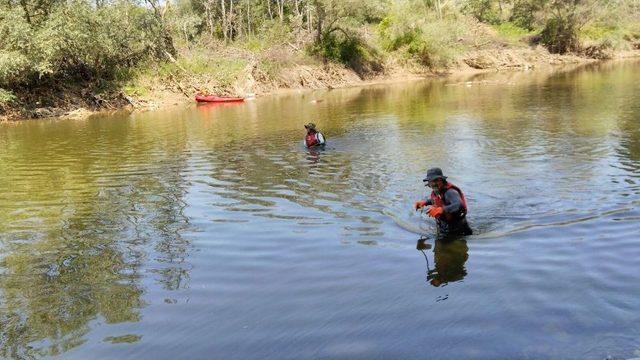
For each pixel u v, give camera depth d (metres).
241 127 21.52
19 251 8.46
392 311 5.96
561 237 7.98
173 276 7.22
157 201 11.01
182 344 5.48
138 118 26.62
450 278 6.76
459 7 67.00
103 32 32.03
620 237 7.83
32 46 27.72
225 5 54.28
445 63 52.25
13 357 5.41
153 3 36.50
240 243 8.34
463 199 8.27
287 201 10.57
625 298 5.95
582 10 59.78
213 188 11.85
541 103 25.28
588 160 12.93
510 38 63.19
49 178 13.55
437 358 5.00
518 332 5.38
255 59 40.09
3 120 27.33
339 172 12.87
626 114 20.25
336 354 5.15
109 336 5.72
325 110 26.66
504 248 7.68
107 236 8.99
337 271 7.12
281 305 6.23
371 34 51.59
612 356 4.87
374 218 9.32
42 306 6.53
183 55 38.12
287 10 57.47
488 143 15.80
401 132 18.66
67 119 27.42
